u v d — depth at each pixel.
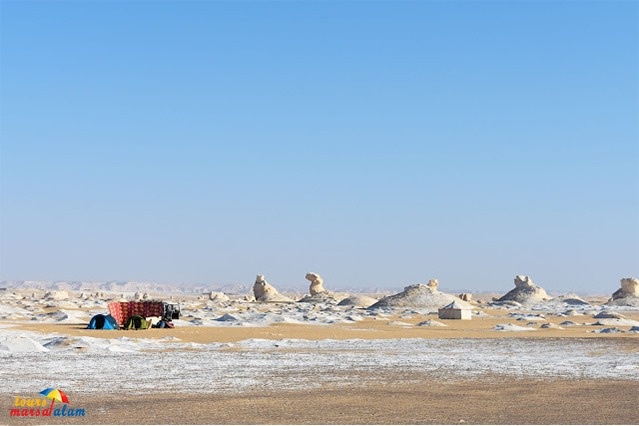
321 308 126.31
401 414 21.23
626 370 34.00
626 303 156.38
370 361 37.97
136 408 22.23
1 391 25.95
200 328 65.19
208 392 26.06
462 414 21.28
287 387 27.50
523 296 168.00
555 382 29.27
